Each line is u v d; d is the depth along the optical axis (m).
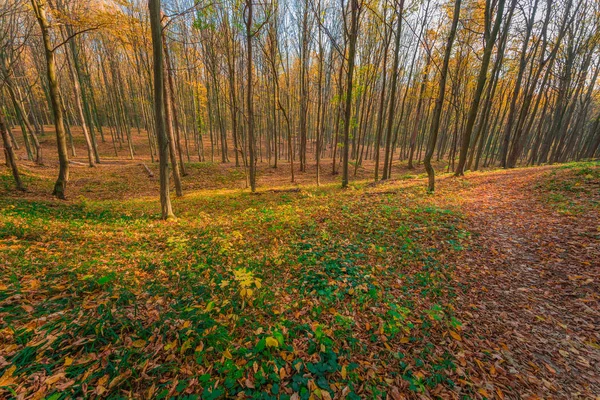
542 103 32.88
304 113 24.64
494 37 10.84
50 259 4.76
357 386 2.80
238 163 26.62
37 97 33.50
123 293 3.79
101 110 41.12
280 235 6.83
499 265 5.66
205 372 2.73
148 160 27.83
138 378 2.57
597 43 21.05
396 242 6.52
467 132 14.05
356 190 13.98
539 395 2.96
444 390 2.90
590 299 4.44
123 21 10.50
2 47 14.75
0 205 8.84
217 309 3.63
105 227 7.61
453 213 8.25
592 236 6.03
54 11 10.41
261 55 21.73
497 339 3.76
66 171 12.47
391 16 15.27
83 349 2.80
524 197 9.36
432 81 19.31
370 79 20.77
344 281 4.69
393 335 3.60
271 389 2.59
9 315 3.07
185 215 10.32
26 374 2.43
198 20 11.20
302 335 3.43
